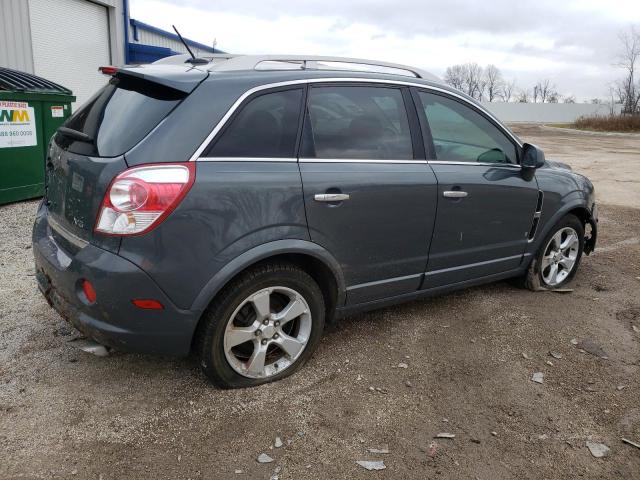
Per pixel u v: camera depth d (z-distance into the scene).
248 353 3.18
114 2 15.11
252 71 3.05
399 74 3.72
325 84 3.25
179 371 3.26
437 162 3.71
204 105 2.78
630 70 49.00
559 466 2.63
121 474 2.43
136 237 2.58
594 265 5.64
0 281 4.51
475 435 2.81
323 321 3.32
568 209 4.62
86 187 2.71
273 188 2.89
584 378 3.41
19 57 12.29
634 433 2.89
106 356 3.36
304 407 2.97
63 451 2.55
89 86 14.84
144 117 2.76
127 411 2.86
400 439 2.76
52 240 3.11
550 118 63.97
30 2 12.39
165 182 2.60
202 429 2.75
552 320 4.22
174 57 3.62
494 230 4.11
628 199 9.65
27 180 7.33
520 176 4.23
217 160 2.77
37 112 7.34
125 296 2.61
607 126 37.59
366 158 3.35
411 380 3.29
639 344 3.90
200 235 2.68
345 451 2.65
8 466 2.43
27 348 3.43
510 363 3.55
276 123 3.01
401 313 4.23
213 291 2.76
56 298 2.96
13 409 2.83
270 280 2.99
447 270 3.91
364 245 3.35
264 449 2.64
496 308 4.40
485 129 4.09
